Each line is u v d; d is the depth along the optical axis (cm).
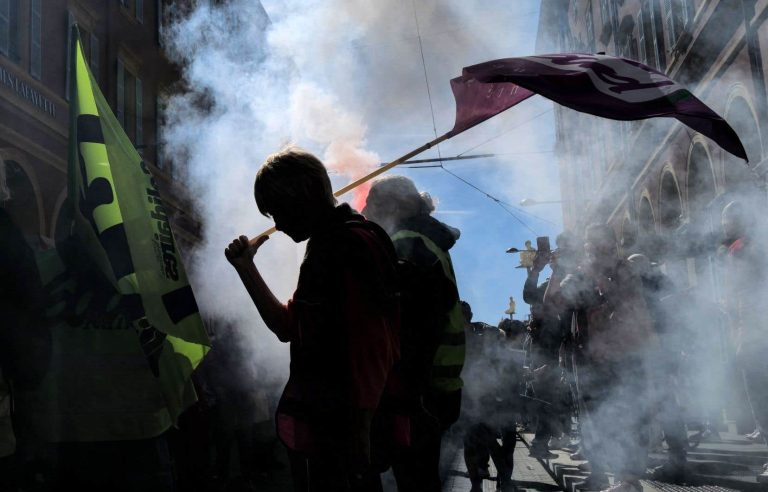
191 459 640
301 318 260
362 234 263
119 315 378
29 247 333
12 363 324
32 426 372
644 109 347
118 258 348
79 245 370
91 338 376
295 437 258
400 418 286
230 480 734
